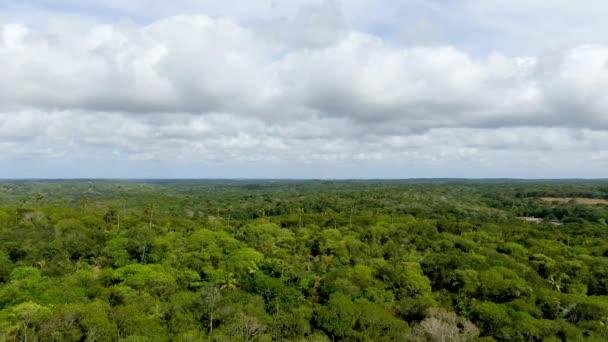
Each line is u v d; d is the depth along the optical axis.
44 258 92.31
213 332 60.81
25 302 61.75
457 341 61.62
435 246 111.75
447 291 84.94
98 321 57.03
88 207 164.38
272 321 65.31
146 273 78.00
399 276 86.81
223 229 131.12
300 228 137.25
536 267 98.12
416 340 60.75
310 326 67.00
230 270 87.62
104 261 93.44
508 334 64.31
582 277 91.81
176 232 125.00
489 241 120.25
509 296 79.19
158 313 63.84
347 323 65.19
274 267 88.94
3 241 97.44
